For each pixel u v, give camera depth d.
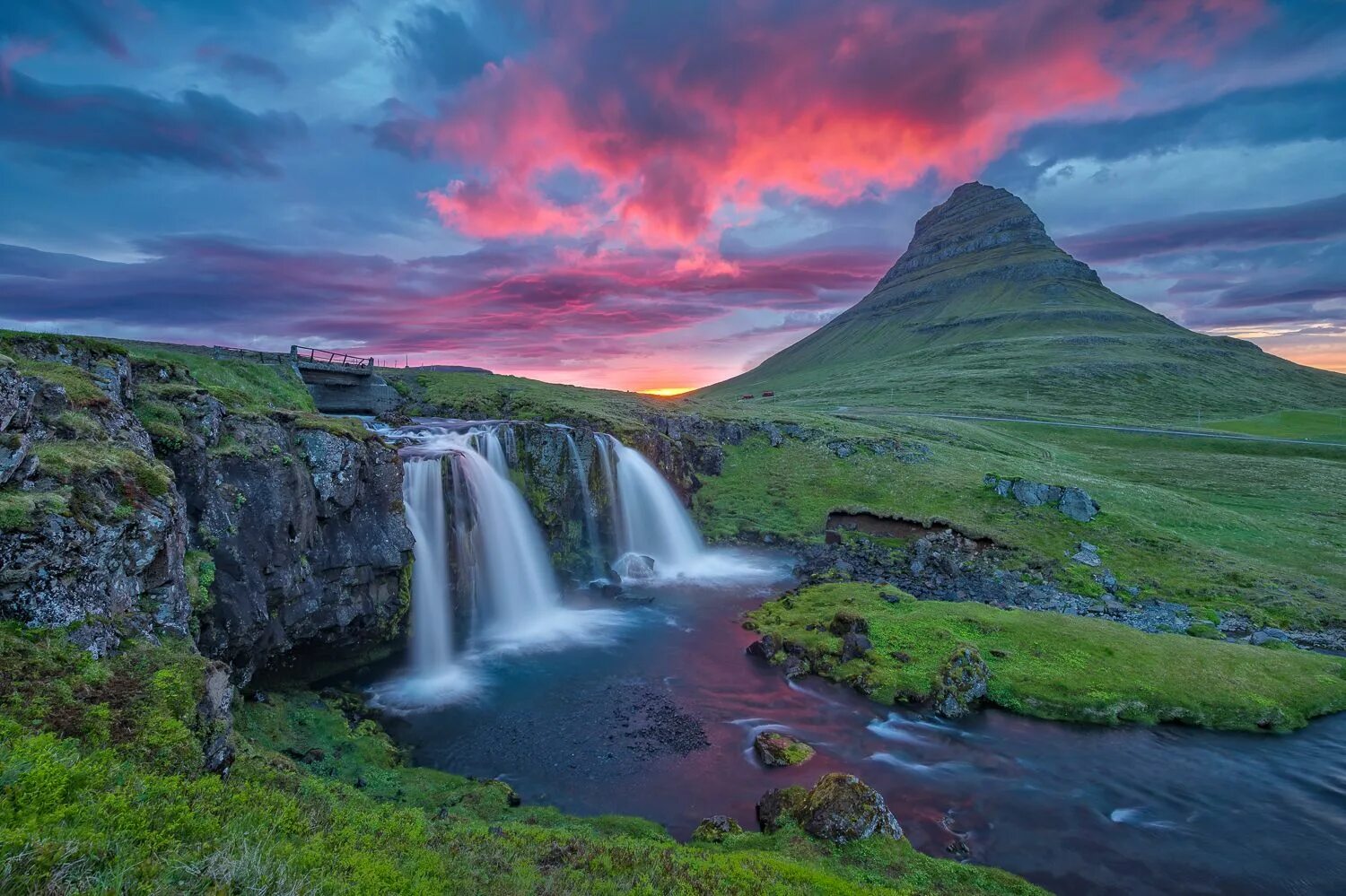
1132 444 133.50
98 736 12.62
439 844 14.43
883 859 19.86
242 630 26.36
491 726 30.03
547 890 13.34
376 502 36.06
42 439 18.69
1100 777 26.97
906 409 167.88
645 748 28.34
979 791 25.72
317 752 24.81
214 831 10.59
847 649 37.25
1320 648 44.34
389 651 37.03
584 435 60.69
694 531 71.69
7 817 8.76
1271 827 23.89
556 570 53.09
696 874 15.91
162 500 20.45
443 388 87.88
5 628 13.77
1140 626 47.06
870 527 70.31
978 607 43.62
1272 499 89.31
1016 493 71.38
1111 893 20.30
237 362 55.47
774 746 27.88
